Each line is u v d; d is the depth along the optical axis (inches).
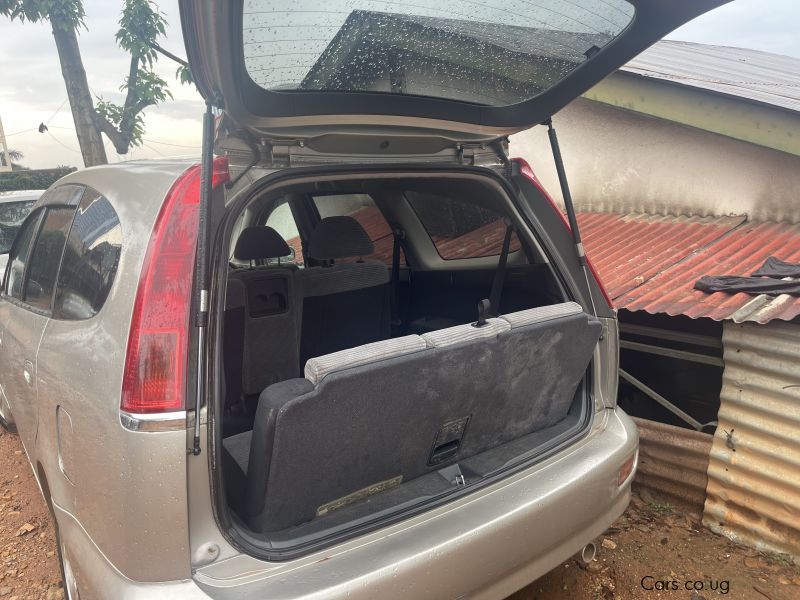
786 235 165.8
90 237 79.9
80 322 74.4
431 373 69.9
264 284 87.9
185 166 73.2
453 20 67.8
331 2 58.6
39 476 99.3
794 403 107.9
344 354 65.3
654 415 148.3
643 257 168.9
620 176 215.6
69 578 85.9
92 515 67.2
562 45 76.8
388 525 68.8
